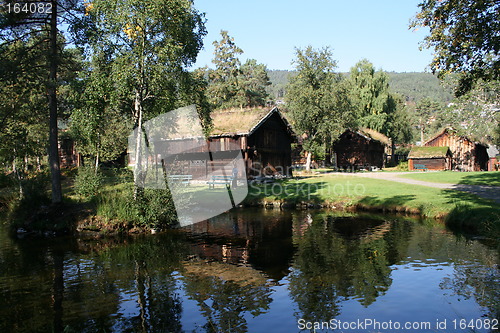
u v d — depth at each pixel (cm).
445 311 605
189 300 693
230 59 6294
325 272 826
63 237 1320
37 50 1362
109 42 1365
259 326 576
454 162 4462
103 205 1444
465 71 1133
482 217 1238
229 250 1064
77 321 618
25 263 982
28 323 615
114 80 1323
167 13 1316
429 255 930
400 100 6962
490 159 5428
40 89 1418
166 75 1371
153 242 1209
